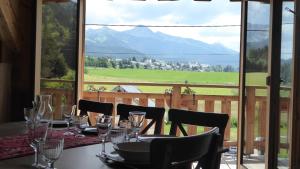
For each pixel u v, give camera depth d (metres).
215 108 5.72
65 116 2.89
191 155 1.66
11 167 1.79
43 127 1.97
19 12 4.41
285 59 3.89
